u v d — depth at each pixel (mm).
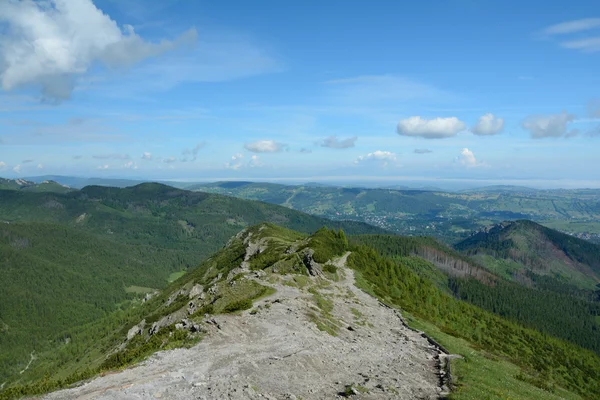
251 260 141375
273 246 156750
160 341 40406
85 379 29266
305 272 100125
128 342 128750
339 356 41500
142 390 26297
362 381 33750
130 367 31578
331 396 29484
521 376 48875
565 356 116000
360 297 85750
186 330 42906
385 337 58094
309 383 31594
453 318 110938
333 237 138125
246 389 27297
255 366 32719
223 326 44406
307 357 37594
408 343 56219
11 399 25812
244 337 42469
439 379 38688
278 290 76188
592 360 120125
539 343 120625
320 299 72000
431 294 123312
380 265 126562
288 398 27359
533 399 37219
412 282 125938
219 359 34000
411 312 84562
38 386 27703
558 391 47250
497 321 129875
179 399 25219
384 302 85625
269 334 44875
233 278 102438
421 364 44812
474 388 34812
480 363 48812
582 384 98062
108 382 27859
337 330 55156
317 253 106750
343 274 103000
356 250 131750
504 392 35562
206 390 26812
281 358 35844
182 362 32656
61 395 25672
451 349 54844
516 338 119562
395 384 33812
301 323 52219
